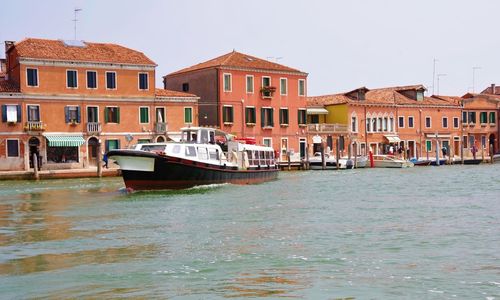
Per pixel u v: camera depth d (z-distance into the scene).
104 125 45.88
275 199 23.30
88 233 15.03
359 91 63.91
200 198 23.81
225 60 53.28
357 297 8.75
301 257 11.55
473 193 25.66
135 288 9.31
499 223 15.96
